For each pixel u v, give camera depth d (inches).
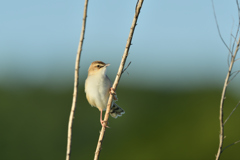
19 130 639.1
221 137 226.2
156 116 615.2
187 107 600.4
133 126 617.3
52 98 662.5
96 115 623.8
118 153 598.2
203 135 561.6
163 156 573.0
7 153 627.5
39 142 636.1
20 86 670.5
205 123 570.3
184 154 564.4
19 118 645.9
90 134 619.8
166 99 628.7
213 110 574.9
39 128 643.5
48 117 646.5
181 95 619.8
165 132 592.1
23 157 630.5
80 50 210.8
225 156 538.3
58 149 627.8
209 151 547.5
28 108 653.3
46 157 626.5
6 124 639.1
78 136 622.5
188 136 572.1
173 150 572.4
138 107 633.6
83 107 636.1
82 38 209.5
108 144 608.7
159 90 637.9
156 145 584.7
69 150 216.8
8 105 651.5
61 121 641.6
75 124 631.8
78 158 610.2
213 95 593.6
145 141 597.6
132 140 604.7
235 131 538.3
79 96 649.0
